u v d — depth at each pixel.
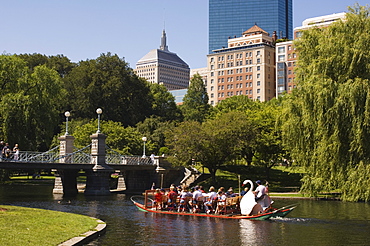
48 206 40.75
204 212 35.25
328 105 38.50
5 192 58.31
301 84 43.44
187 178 69.31
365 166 37.06
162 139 89.94
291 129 43.22
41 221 22.88
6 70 68.94
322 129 39.56
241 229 26.75
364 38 38.34
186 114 117.25
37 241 18.36
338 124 37.97
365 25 39.56
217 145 62.81
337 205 41.56
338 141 38.25
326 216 33.28
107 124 80.50
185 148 62.91
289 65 171.50
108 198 51.34
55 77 74.75
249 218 31.22
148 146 81.62
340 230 26.61
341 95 37.75
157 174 66.25
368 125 36.81
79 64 111.50
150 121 94.31
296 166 50.25
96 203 44.44
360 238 24.03
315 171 41.47
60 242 18.97
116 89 97.81
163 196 36.78
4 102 65.56
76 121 89.88
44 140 71.75
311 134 42.06
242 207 32.09
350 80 37.59
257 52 179.50
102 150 57.78
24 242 17.84
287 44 172.50
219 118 70.12
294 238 23.88
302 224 29.00
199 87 123.19
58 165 53.09
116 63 104.50
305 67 43.34
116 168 59.44
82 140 74.69
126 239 22.75
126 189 68.38
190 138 62.44
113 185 75.75
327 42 40.56
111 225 28.09
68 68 110.94
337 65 39.06
